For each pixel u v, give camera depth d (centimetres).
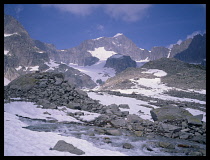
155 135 1672
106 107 3041
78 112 2473
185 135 1652
